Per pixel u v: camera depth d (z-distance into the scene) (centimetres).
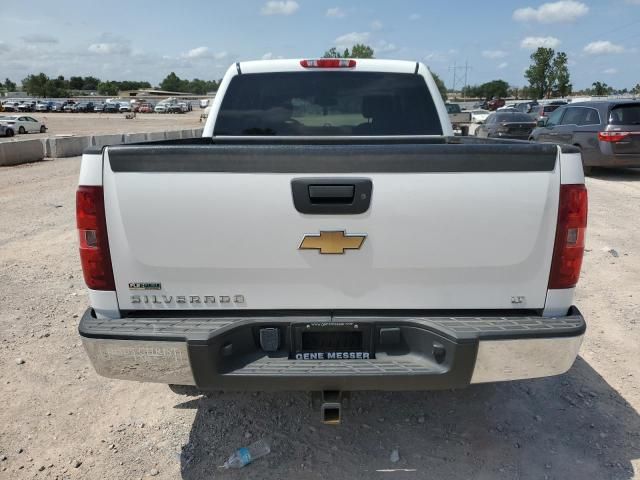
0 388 361
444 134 456
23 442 306
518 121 2011
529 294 242
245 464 284
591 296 520
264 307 245
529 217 233
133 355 235
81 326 239
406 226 233
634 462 283
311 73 449
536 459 286
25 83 14525
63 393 357
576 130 1297
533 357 236
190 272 240
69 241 739
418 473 277
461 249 235
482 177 229
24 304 507
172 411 336
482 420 322
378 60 451
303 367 238
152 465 287
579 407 334
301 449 297
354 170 228
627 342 422
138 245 237
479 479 272
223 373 234
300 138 446
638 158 1210
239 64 450
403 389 241
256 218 232
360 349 246
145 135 2255
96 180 231
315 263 237
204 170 229
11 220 871
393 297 243
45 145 1955
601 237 737
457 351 230
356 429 314
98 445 304
